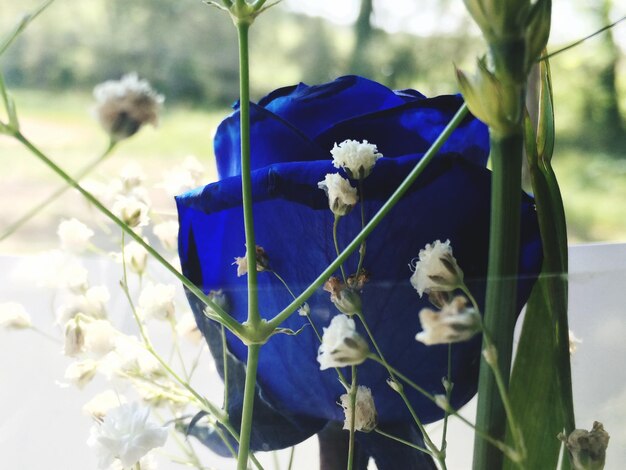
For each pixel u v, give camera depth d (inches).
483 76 3.8
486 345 4.1
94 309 5.0
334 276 4.6
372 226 4.1
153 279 5.4
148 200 5.4
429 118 4.8
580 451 4.3
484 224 4.5
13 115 3.9
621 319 4.8
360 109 5.2
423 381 4.7
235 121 4.8
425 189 4.4
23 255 5.2
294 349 4.7
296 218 4.5
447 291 4.1
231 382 4.9
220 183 4.6
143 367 5.0
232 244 4.8
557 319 4.5
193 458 5.2
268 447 5.0
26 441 5.2
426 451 4.5
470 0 3.7
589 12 20.1
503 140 3.9
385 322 4.5
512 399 4.5
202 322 5.0
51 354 5.2
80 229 5.1
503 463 4.4
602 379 4.9
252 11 4.2
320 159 4.7
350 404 4.5
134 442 4.2
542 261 4.6
